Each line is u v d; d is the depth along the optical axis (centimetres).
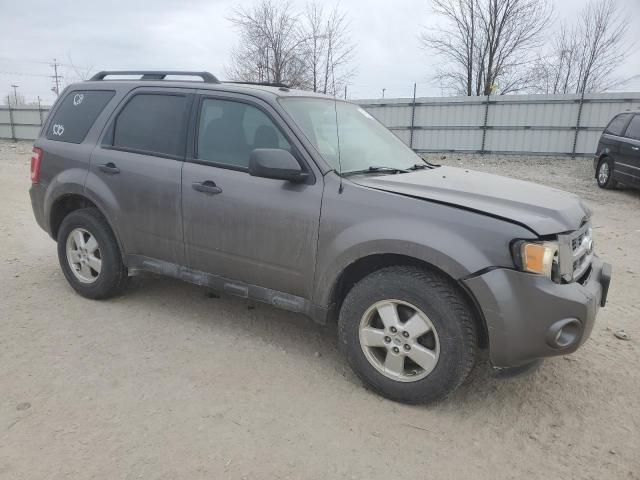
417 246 295
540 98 1939
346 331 330
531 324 280
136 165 409
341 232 321
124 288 464
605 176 1275
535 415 314
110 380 334
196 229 383
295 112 364
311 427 293
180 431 285
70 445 271
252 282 371
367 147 395
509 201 310
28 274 532
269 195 348
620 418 312
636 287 547
